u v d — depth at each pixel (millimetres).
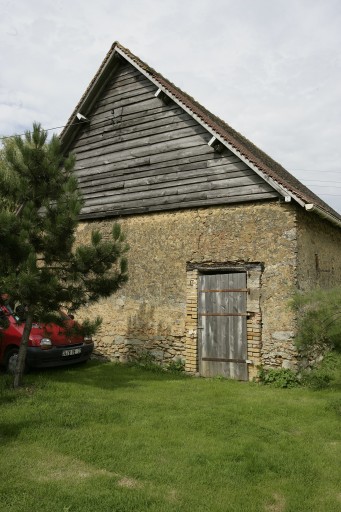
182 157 10336
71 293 7480
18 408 6277
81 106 11875
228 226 9500
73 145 12469
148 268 10570
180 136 10461
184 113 10469
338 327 6270
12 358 8773
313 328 6516
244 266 9195
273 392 7816
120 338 10836
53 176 7664
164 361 10055
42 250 7520
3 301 7605
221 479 4145
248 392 7789
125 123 11477
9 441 5020
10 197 7719
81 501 3664
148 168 10859
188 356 9680
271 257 8898
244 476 4246
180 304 9992
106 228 11477
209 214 9805
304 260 9055
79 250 7441
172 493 3889
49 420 5742
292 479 4227
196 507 3631
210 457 4609
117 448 4824
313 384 8117
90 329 7727
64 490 3840
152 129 10945
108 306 11148
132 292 10758
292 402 7035
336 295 6402
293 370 8430
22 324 9078
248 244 9188
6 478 4086
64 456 4633
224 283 9430
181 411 6367
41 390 7332
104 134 11859
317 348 8562
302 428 5758
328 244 10719
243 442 5105
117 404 6648
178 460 4555
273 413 6383
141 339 10477
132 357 10562
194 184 10047
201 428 5590
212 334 9469
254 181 9211
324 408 6621
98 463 4449
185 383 8516
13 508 3543
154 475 4188
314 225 9875
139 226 10867
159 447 4887
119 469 4312
